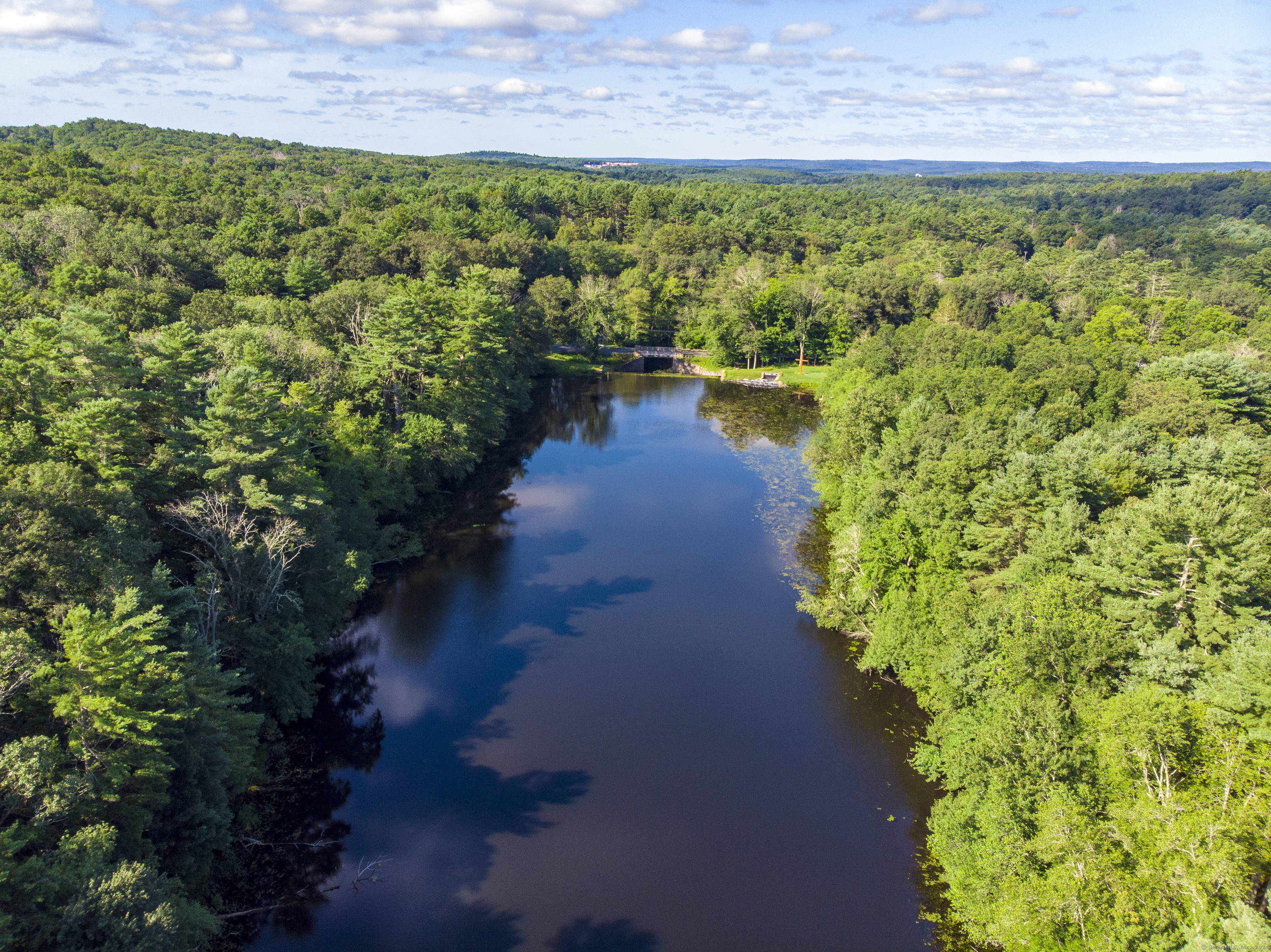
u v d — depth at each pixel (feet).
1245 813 95.20
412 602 222.48
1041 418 245.04
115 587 118.83
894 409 282.56
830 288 573.74
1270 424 267.39
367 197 635.25
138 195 439.22
